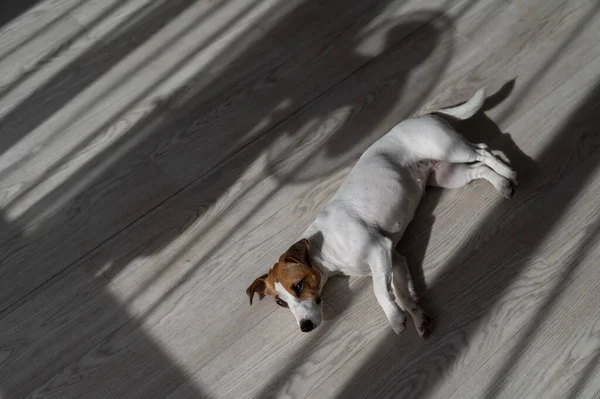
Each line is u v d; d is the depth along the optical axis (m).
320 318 1.40
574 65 1.68
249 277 1.54
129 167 1.72
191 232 1.61
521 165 1.57
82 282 1.58
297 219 1.59
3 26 2.00
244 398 1.42
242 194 1.65
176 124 1.77
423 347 1.41
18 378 1.49
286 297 1.39
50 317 1.55
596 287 1.42
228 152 1.71
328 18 1.87
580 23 1.73
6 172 1.74
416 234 1.53
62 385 1.47
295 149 1.69
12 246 1.64
